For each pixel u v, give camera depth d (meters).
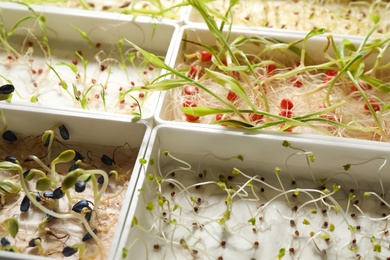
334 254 0.36
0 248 0.36
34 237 0.37
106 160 0.40
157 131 0.39
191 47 0.47
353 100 0.44
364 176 0.39
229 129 0.39
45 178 0.36
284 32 0.45
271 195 0.39
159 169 0.40
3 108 0.40
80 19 0.47
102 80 0.46
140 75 0.47
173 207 0.38
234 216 0.38
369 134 0.42
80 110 0.40
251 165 0.40
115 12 0.50
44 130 0.41
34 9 0.48
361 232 0.37
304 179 0.40
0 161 0.41
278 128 0.42
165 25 0.47
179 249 0.36
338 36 0.45
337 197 0.39
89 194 0.39
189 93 0.44
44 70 0.47
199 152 0.40
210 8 0.49
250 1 0.53
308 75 0.44
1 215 0.38
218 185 0.39
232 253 0.36
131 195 0.36
